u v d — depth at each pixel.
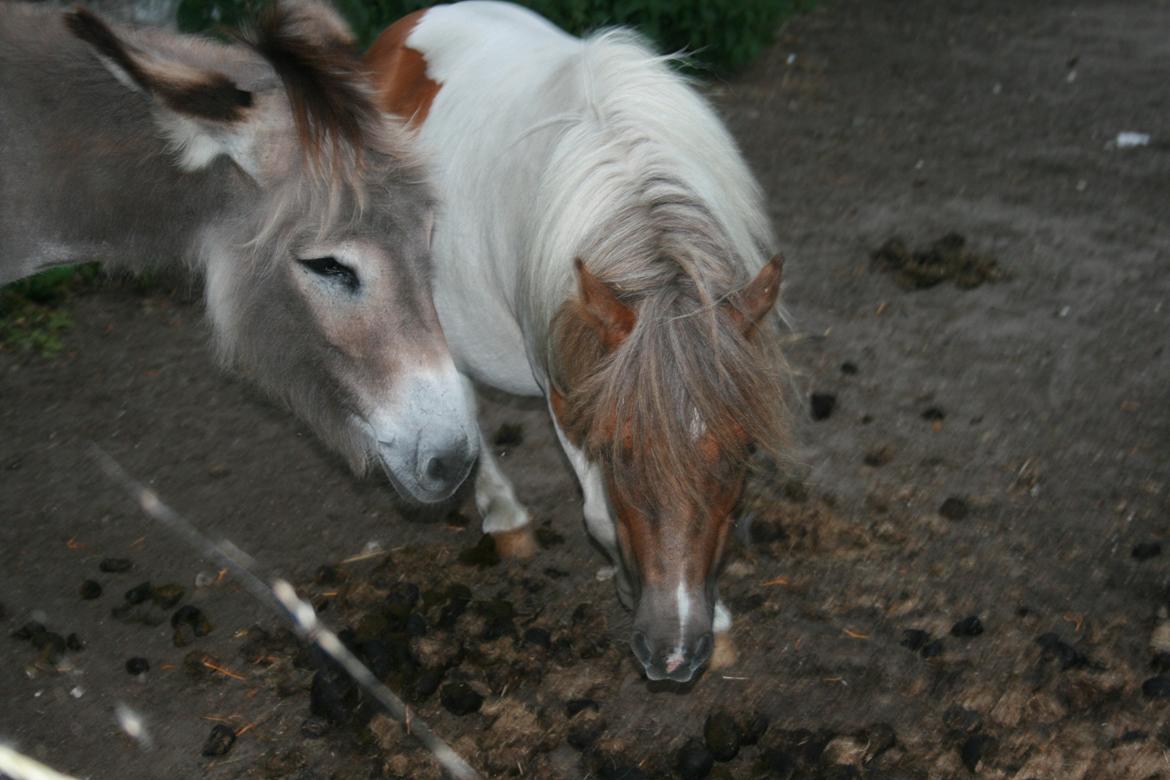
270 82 2.86
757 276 2.70
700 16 9.39
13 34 2.92
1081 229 6.96
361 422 3.09
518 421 5.27
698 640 2.69
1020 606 3.99
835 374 5.50
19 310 6.35
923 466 4.79
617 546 3.17
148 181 2.97
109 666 3.92
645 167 2.88
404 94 4.13
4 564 4.46
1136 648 3.78
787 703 3.62
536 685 3.72
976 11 12.23
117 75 2.61
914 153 8.33
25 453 5.20
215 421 5.42
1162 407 5.12
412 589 4.12
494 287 3.56
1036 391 5.29
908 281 6.33
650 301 2.63
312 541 4.55
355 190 2.73
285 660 3.90
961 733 3.45
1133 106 9.19
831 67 10.38
